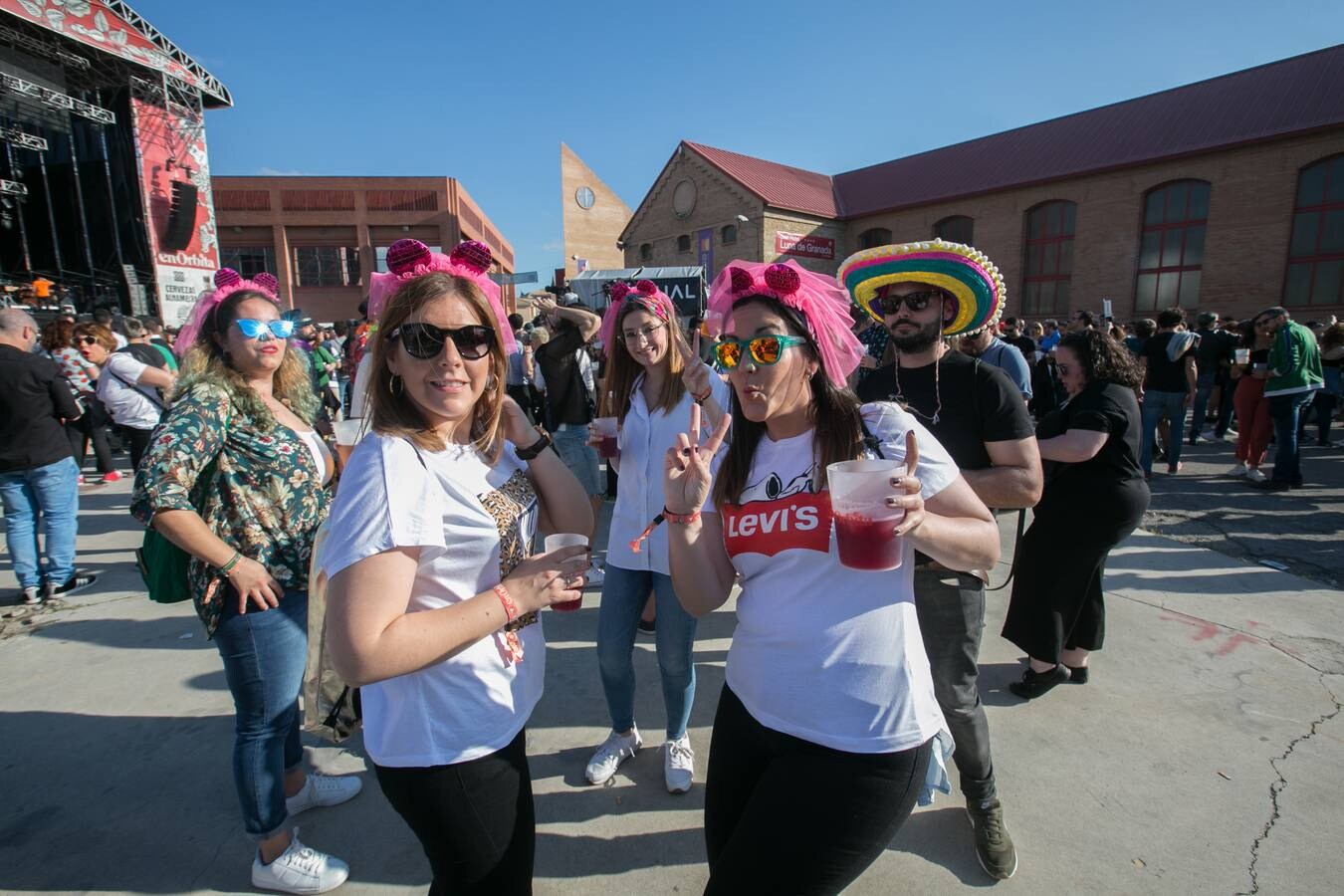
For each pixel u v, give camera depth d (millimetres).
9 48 14117
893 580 1424
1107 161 19859
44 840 2352
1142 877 2117
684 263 27734
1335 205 16281
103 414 7559
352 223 34688
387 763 1352
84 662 3561
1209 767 2617
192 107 17375
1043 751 2738
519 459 1711
